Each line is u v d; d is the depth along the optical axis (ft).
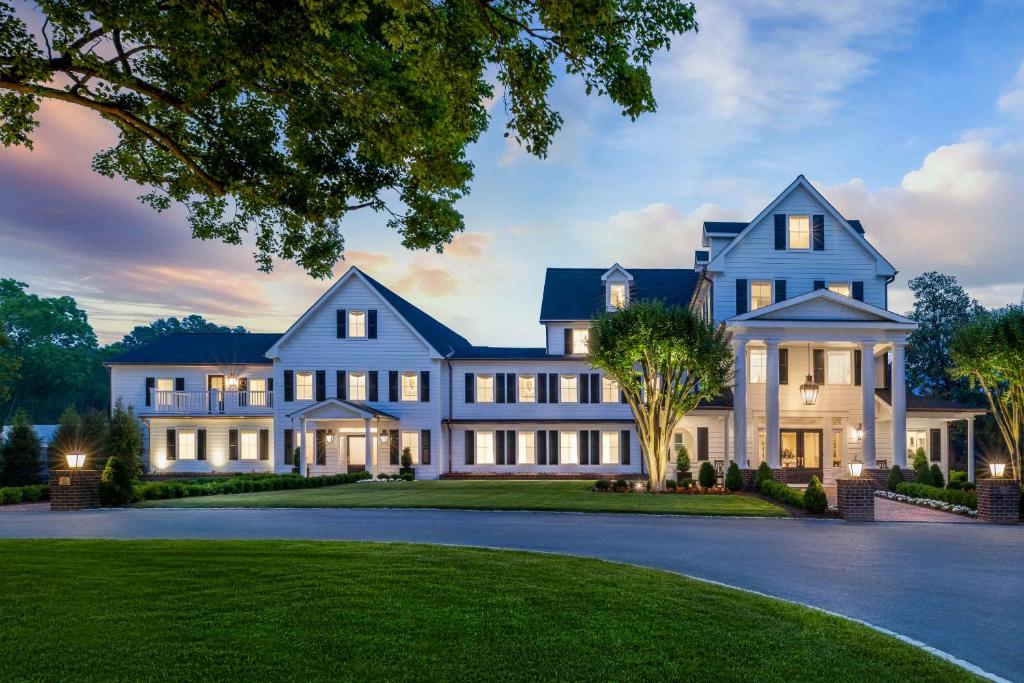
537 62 31.81
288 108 38.63
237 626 22.49
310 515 59.26
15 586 27.78
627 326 83.82
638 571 32.35
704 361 80.79
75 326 225.15
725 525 54.39
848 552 42.06
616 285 119.85
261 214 45.62
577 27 29.73
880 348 98.99
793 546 44.06
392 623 22.93
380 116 35.94
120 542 39.01
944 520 59.57
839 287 103.96
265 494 79.71
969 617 27.58
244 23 30.55
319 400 121.19
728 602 27.02
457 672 18.84
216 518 57.06
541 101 32.83
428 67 30.94
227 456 125.90
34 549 36.45
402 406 120.57
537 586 28.35
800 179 104.63
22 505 73.41
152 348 131.54
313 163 41.55
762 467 87.15
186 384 128.06
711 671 19.51
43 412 227.81
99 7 30.22
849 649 21.86
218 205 45.83
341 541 40.01
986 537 48.91
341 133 40.32
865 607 29.01
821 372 104.68
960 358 79.66
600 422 119.65
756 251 104.53
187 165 39.63
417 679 18.31
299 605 25.00
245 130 41.39
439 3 30.73
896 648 22.04
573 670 19.19
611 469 119.55
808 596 30.78
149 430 126.52
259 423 125.90
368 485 95.61
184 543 38.70
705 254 117.19
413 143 36.27
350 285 122.83
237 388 126.52
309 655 19.92
